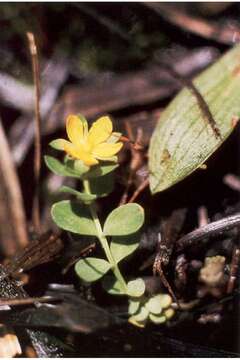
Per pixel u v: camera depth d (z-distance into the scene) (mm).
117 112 225
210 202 205
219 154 209
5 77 234
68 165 185
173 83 226
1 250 208
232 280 192
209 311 193
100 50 237
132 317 186
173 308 192
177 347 188
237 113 192
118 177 208
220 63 202
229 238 195
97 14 238
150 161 196
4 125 227
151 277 194
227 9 232
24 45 240
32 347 182
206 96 198
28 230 211
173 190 205
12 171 217
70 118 180
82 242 195
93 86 231
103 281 186
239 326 192
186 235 190
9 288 186
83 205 186
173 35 235
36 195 212
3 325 182
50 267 193
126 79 230
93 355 185
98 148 180
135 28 237
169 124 197
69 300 190
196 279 194
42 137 223
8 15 241
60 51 238
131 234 186
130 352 186
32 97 230
